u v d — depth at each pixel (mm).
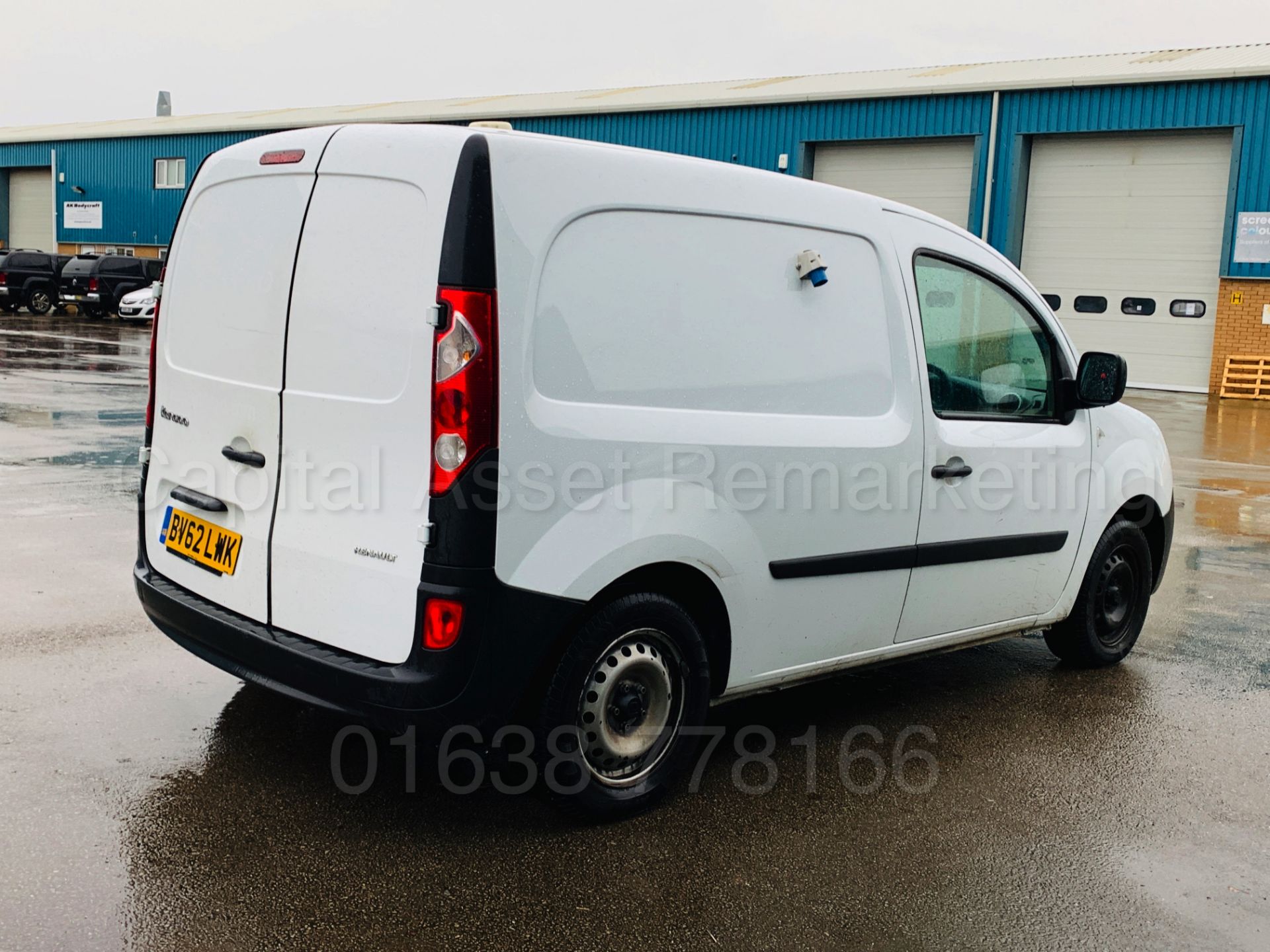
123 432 10992
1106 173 24859
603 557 3320
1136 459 5348
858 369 4055
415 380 3109
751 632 3855
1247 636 6000
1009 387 4734
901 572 4285
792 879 3254
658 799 3664
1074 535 5039
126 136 45031
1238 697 5031
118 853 3154
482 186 3064
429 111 35000
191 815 3404
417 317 3113
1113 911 3162
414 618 3129
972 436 4465
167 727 4027
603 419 3312
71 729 3951
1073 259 25406
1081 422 5055
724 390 3643
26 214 50156
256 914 2906
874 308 4109
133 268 33062
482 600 3107
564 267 3230
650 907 3059
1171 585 7074
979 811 3770
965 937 2996
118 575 5914
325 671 3262
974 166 25719
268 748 3904
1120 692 5074
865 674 5188
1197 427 17609
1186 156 23938
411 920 2922
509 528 3131
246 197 3670
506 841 3383
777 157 28078
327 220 3365
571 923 2957
